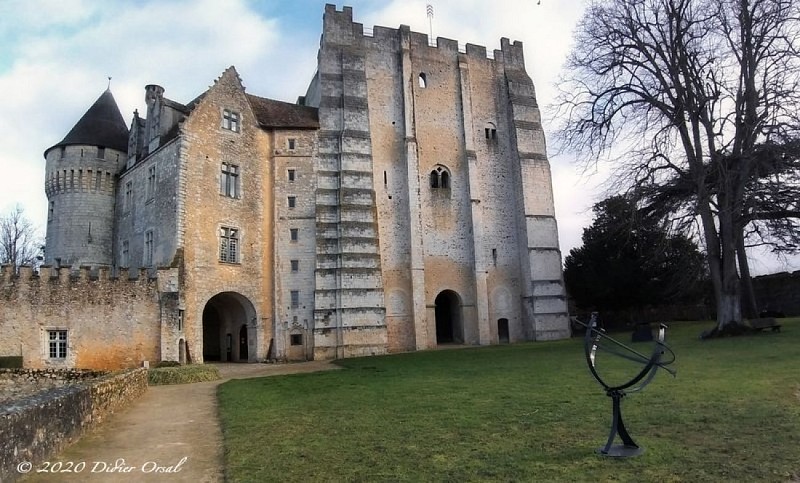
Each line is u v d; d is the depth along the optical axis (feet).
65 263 126.72
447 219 139.44
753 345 69.62
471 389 49.21
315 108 136.98
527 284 140.77
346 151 127.24
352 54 135.03
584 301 158.30
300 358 116.47
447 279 136.56
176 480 26.16
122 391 49.37
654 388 42.37
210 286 108.06
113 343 92.53
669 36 93.35
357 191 126.00
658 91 94.07
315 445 30.71
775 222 89.97
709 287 143.64
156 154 115.96
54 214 131.85
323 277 119.96
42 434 29.50
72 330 90.43
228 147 116.16
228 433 35.29
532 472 24.13
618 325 157.69
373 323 120.78
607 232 132.36
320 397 50.08
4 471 24.63
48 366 88.33
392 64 141.79
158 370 73.61
